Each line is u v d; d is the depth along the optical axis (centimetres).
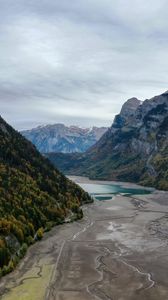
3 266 9531
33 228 12606
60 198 16800
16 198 13450
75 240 12812
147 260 10594
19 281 9006
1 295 8219
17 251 10712
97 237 13275
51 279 9138
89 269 9862
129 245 12194
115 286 8725
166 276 9356
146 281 9019
